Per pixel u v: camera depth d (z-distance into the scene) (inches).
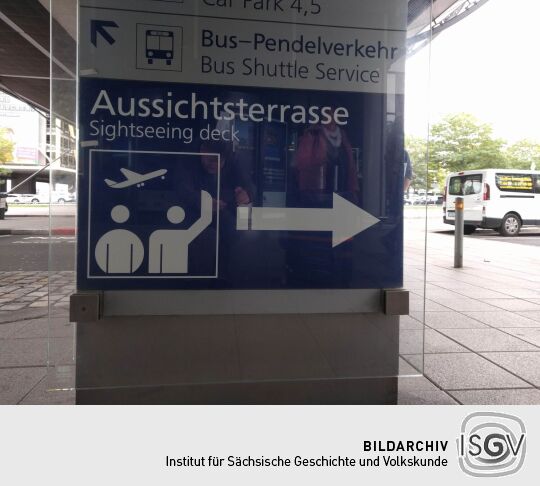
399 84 129.9
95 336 124.0
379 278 132.2
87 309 119.3
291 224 127.6
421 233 653.9
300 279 129.3
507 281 343.6
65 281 125.7
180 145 121.8
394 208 131.4
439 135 1724.9
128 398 125.6
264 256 127.4
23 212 1178.6
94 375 124.6
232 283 126.8
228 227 125.5
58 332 125.7
